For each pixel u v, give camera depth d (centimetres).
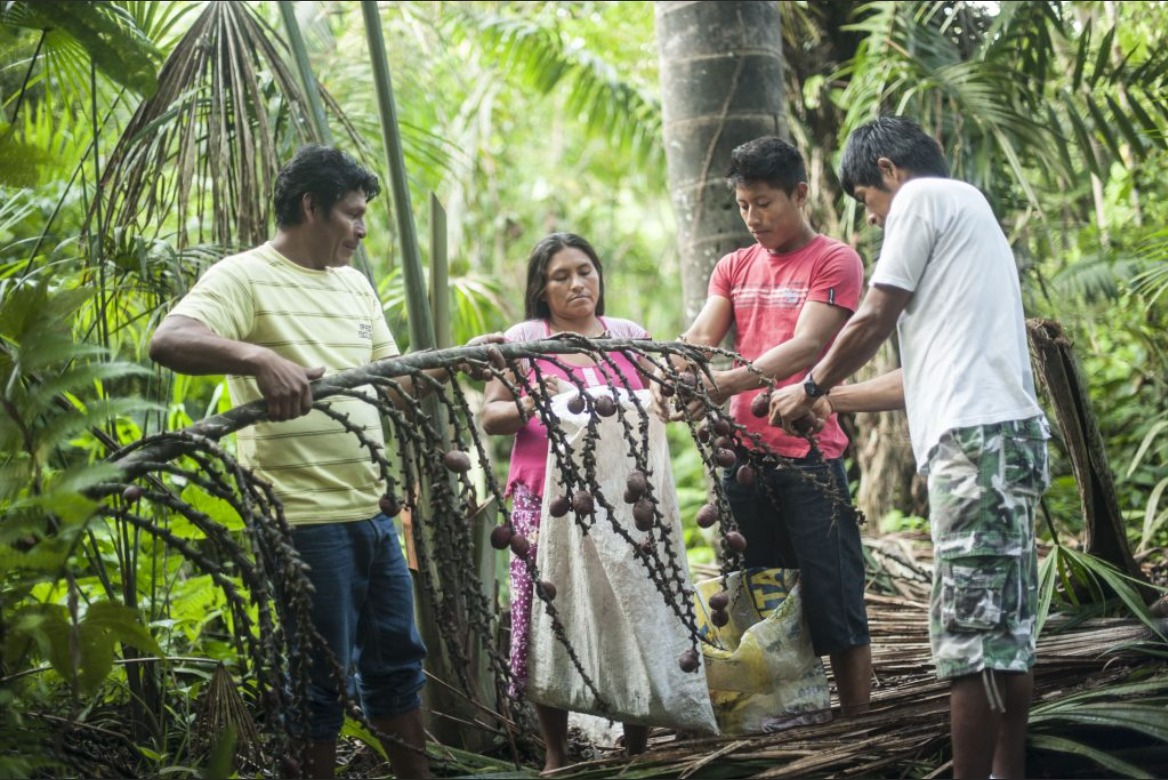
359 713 233
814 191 586
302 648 226
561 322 331
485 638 248
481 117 889
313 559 264
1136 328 620
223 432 238
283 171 271
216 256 361
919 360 265
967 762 252
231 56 365
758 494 329
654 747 305
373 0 364
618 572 298
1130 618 336
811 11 582
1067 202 646
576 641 306
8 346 251
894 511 576
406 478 249
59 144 383
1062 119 583
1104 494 360
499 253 1117
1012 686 255
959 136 494
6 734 234
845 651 317
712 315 341
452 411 251
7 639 221
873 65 520
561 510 269
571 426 305
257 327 266
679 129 440
